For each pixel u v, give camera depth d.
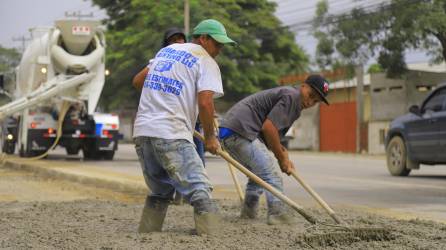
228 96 52.53
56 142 28.58
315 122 53.31
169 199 8.95
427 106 20.42
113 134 29.69
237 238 8.23
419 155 20.66
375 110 48.47
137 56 48.97
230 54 50.34
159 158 8.30
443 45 40.19
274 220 9.51
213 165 27.23
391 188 17.28
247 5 54.12
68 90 28.17
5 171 23.89
